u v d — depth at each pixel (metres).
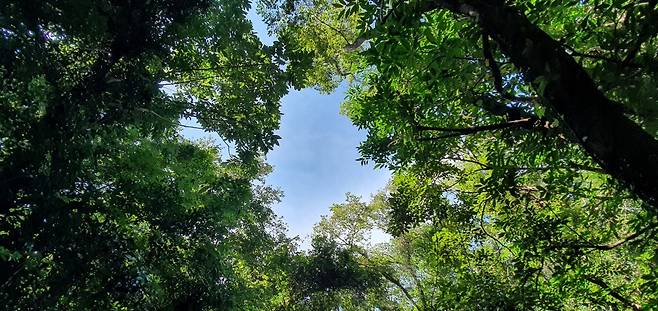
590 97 2.85
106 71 7.85
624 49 4.04
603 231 7.27
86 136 7.61
